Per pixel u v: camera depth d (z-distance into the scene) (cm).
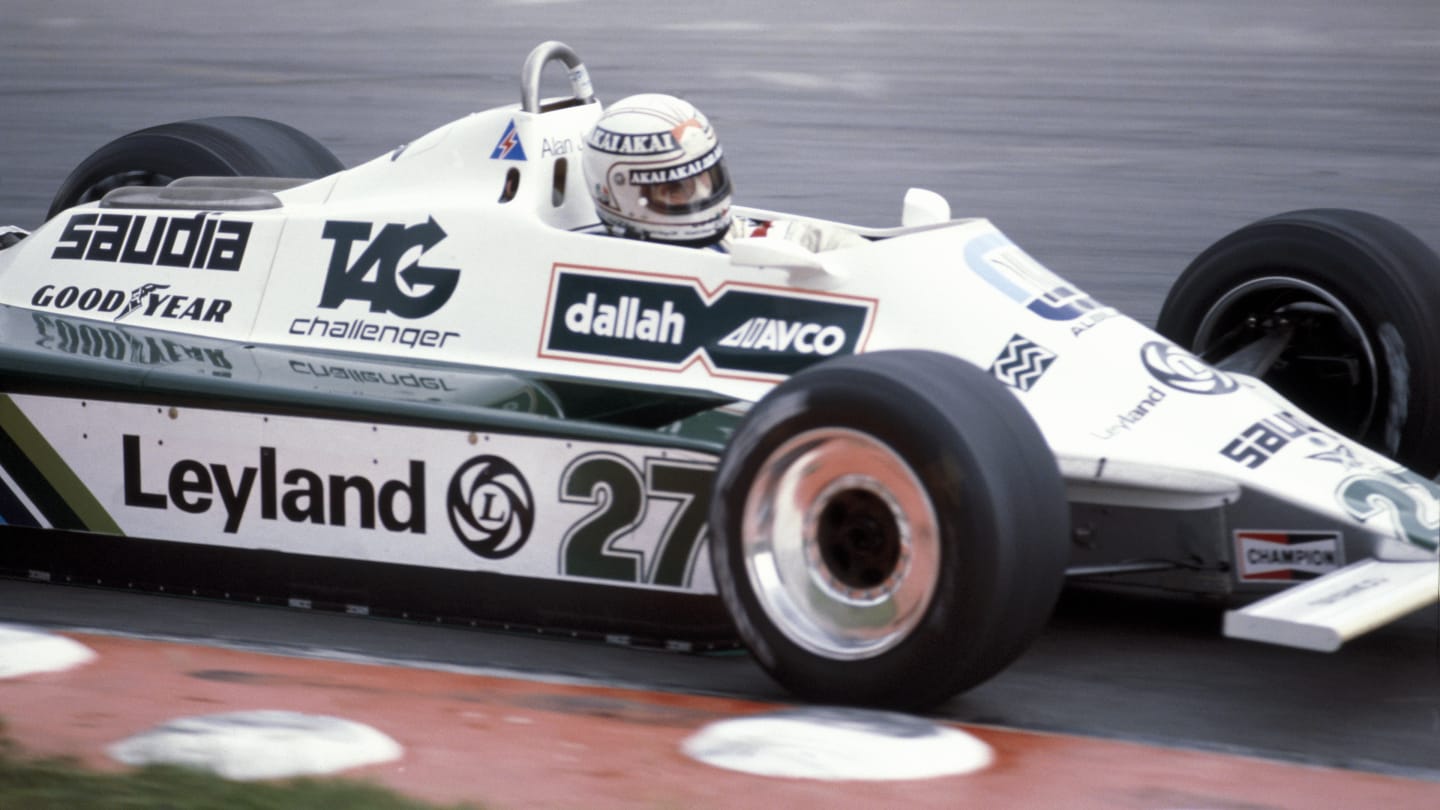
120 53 3073
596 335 819
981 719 683
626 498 742
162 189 956
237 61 2964
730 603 682
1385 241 901
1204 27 3262
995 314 778
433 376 813
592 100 927
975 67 2823
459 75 2783
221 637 770
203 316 892
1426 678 734
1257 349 927
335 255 879
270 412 797
